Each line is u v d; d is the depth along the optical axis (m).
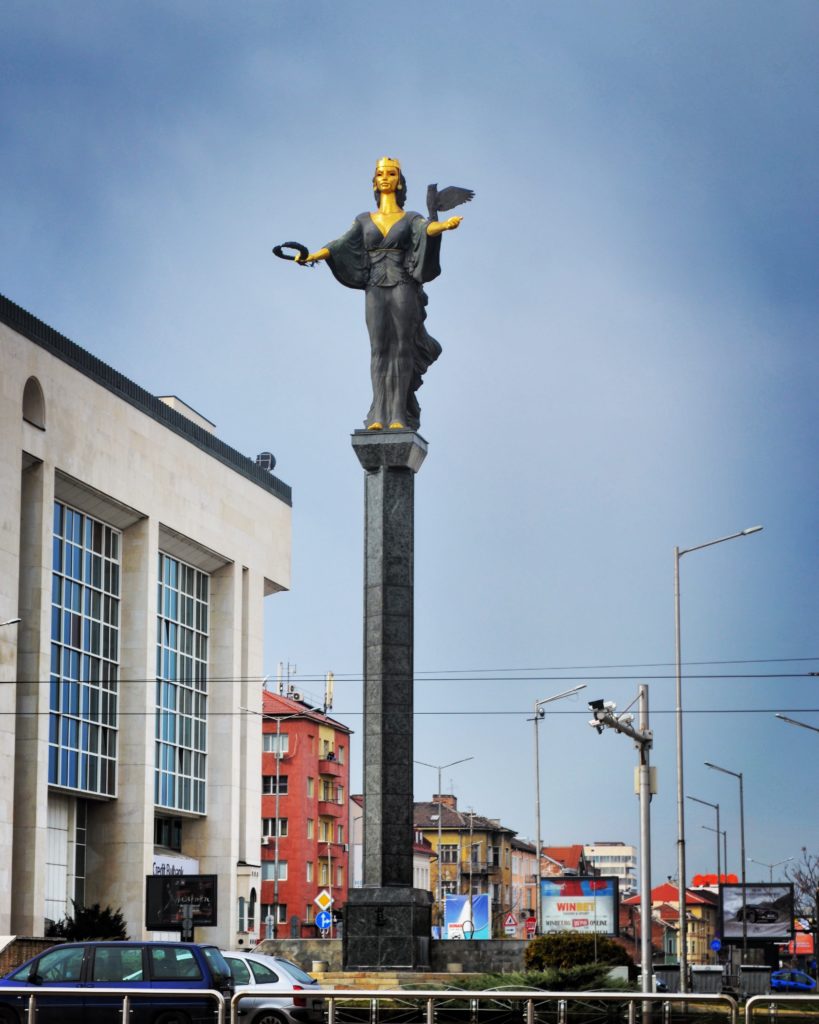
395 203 53.97
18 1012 26.61
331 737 128.00
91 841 82.00
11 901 70.19
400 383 52.62
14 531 70.25
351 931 49.34
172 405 93.81
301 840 120.69
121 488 80.94
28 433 72.25
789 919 98.25
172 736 88.31
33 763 71.38
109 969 28.12
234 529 95.12
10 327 70.69
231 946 90.31
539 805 78.88
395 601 51.25
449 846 155.38
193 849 91.81
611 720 37.50
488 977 46.44
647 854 39.38
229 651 94.25
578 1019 26.17
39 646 72.25
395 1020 26.81
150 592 83.88
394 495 51.84
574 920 64.88
